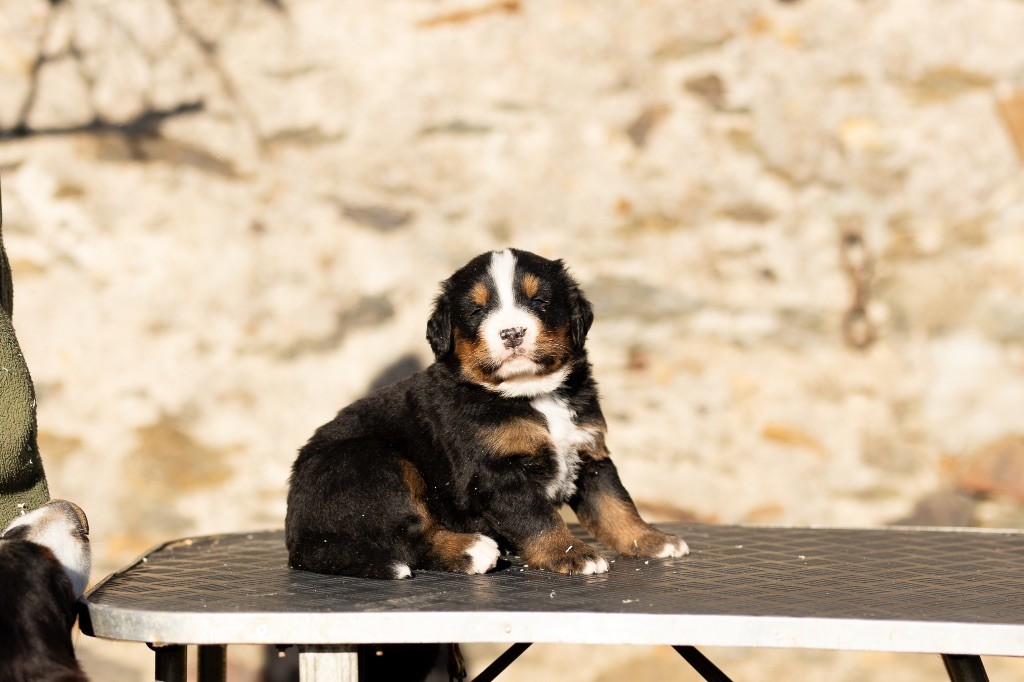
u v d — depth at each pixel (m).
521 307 3.52
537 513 3.33
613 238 6.19
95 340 5.96
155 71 6.30
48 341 5.95
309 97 6.38
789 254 6.11
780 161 6.23
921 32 6.29
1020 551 3.31
